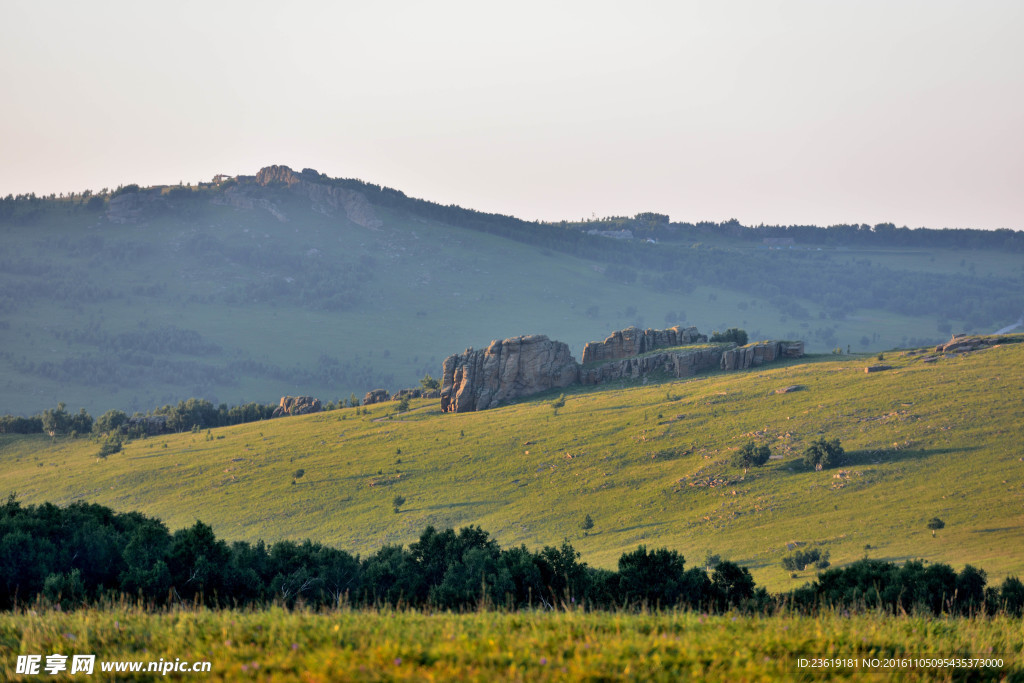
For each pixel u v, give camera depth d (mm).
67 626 36469
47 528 95500
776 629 34312
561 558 99062
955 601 79000
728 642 31500
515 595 88938
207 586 86438
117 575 90938
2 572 83062
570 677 26766
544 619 37125
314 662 27672
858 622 38000
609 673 26969
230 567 92188
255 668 27922
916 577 84000
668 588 84250
